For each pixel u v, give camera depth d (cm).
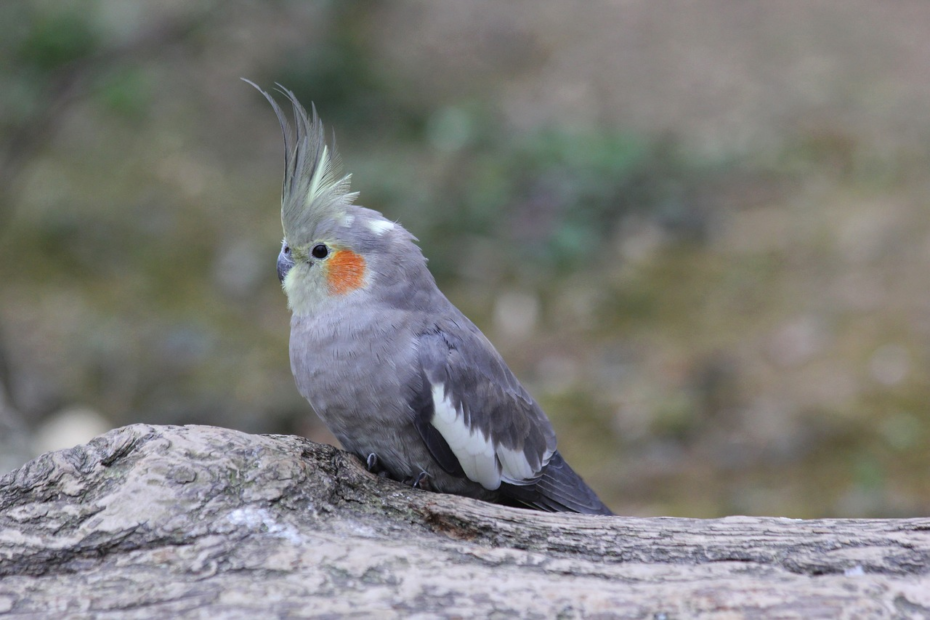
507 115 1861
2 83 1719
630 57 2006
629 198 1631
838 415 1184
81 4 1841
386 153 1741
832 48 2005
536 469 676
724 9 2142
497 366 669
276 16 1964
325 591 457
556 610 453
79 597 454
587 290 1480
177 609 445
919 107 1806
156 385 1339
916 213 1517
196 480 490
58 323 1424
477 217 1599
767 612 449
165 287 1516
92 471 493
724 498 1091
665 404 1244
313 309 621
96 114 1838
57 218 1616
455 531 526
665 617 451
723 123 1819
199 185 1706
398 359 604
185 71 1919
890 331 1297
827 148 1725
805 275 1438
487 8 2152
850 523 518
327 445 548
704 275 1481
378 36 2045
